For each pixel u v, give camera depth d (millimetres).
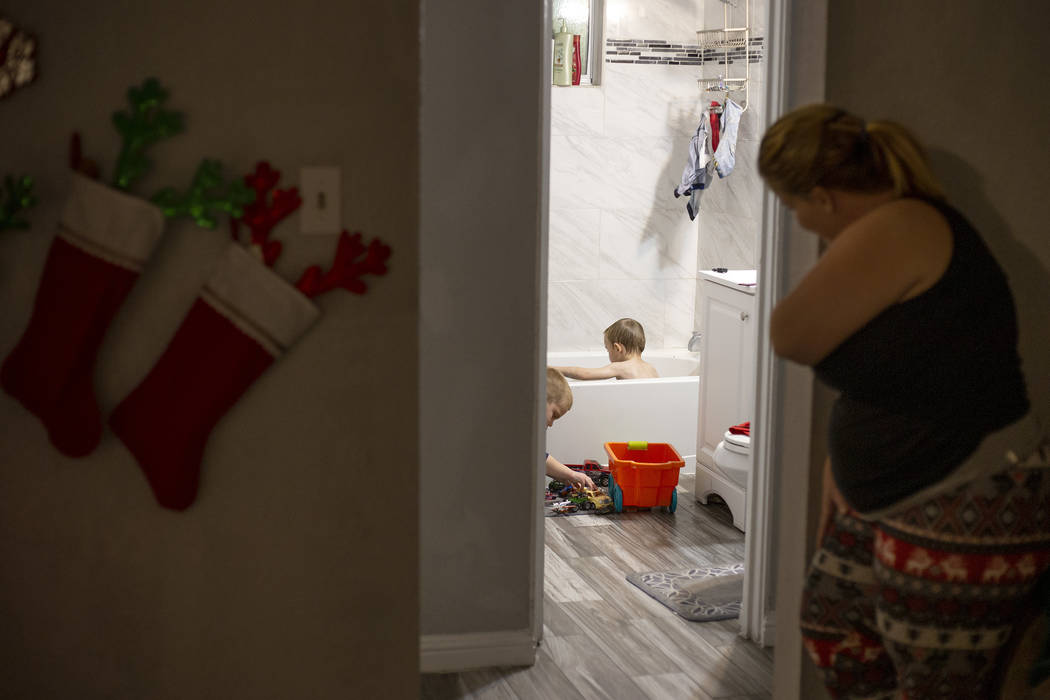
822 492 2033
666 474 4031
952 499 1543
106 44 1598
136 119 1596
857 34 1936
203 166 1618
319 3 1645
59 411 1613
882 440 1573
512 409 2684
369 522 1794
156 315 1678
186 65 1621
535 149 2602
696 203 5117
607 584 3344
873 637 1774
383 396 1761
